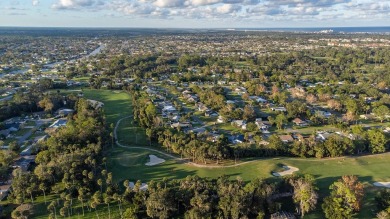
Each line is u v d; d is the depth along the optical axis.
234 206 101.25
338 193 106.50
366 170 135.88
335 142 149.88
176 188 116.19
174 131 177.62
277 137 160.25
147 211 105.06
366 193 117.88
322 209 107.94
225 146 145.62
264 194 106.94
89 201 114.81
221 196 107.06
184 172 135.25
